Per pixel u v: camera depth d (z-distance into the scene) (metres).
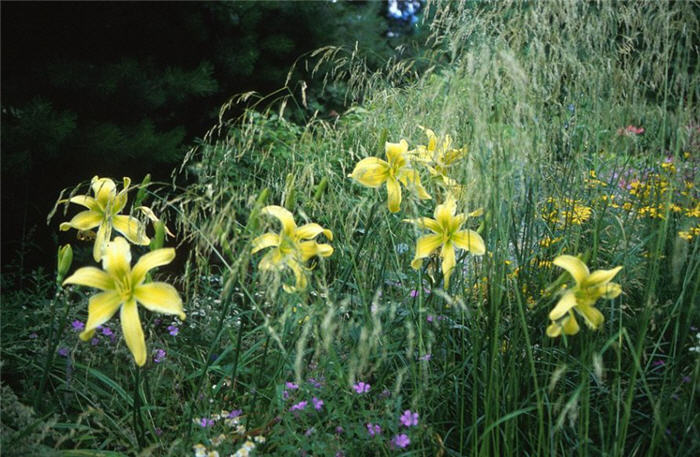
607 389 2.22
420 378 2.10
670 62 2.50
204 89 5.62
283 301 2.27
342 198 2.79
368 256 2.59
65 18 5.34
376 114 2.91
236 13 6.39
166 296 1.71
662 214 2.52
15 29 5.09
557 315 1.72
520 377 2.25
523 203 2.44
